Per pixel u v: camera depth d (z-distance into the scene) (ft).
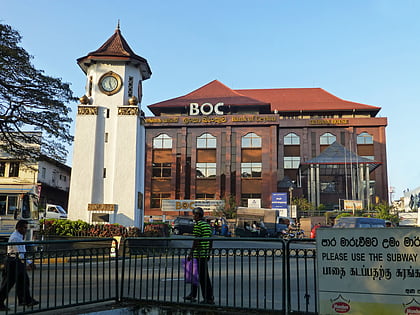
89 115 92.84
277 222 141.28
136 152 91.71
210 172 218.18
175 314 24.04
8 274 24.29
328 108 251.39
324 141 244.42
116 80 94.99
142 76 102.83
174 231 140.97
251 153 216.54
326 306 19.93
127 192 89.20
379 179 236.84
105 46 98.27
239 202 210.18
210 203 193.67
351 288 19.57
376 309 19.02
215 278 36.81
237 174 214.07
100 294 30.83
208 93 240.94
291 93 274.98
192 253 26.05
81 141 91.61
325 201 233.76
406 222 150.71
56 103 74.49
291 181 237.04
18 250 29.37
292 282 34.96
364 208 192.54
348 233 19.97
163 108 234.58
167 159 222.69
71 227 75.51
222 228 137.80
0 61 68.28
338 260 20.01
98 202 89.30
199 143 221.46
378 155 238.68
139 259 39.70
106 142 92.22
